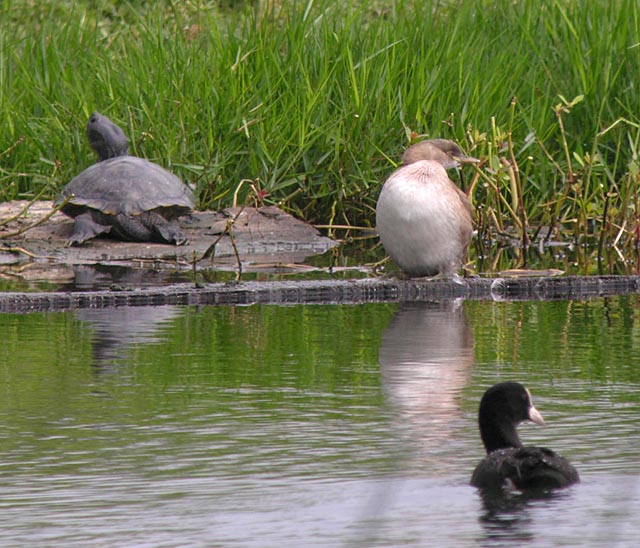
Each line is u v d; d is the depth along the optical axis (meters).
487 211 17.42
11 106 19.72
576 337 10.63
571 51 19.67
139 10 25.02
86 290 13.34
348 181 18.80
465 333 10.87
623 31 19.72
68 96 20.09
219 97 19.08
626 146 19.31
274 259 16.11
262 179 18.84
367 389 8.52
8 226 17.61
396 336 10.69
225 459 6.70
